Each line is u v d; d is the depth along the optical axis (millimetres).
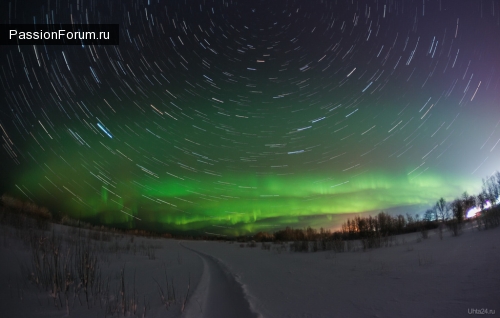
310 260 10609
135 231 33406
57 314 3449
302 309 4082
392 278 5621
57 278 4504
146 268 7996
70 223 19234
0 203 15102
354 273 6766
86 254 5457
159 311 3871
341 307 4027
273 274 7738
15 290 4117
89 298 4242
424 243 11250
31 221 12359
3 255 5727
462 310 3373
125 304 3828
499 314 3166
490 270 5008
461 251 7570
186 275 6988
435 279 4992
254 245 24641
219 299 4969
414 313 3475
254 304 4480
